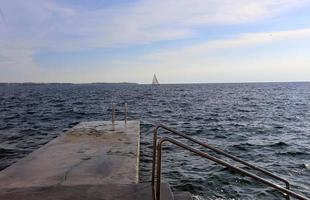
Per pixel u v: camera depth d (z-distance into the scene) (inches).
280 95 2945.4
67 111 1408.7
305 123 962.7
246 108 1547.7
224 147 584.4
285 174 410.3
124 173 273.7
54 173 276.5
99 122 670.5
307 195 336.8
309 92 3612.2
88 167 295.1
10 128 847.7
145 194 185.9
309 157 503.8
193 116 1175.6
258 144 613.6
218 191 339.6
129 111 1400.1
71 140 454.0
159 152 154.7
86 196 185.9
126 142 431.8
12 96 3218.5
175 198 190.5
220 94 3282.5
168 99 2413.9
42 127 865.5
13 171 284.2
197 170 414.0
